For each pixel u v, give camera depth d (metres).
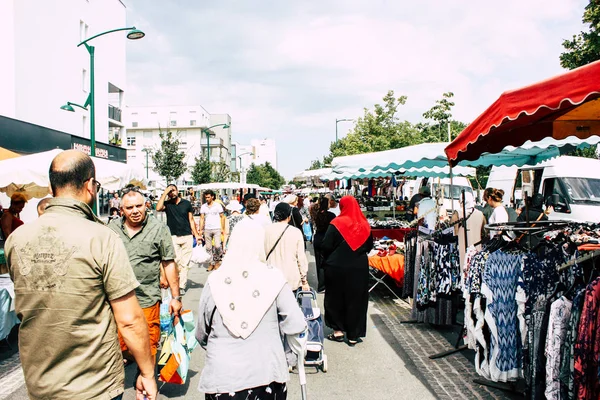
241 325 2.57
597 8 13.52
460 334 5.75
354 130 30.62
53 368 2.09
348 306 6.04
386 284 8.79
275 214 5.89
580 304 3.23
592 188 12.59
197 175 47.75
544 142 8.49
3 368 5.59
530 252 4.18
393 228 11.45
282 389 2.65
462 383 4.75
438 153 8.62
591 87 3.26
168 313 5.13
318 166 59.12
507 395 4.43
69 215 2.20
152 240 4.25
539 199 11.47
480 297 4.36
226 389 2.46
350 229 6.04
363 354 5.70
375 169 10.00
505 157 10.30
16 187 10.39
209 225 11.54
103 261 2.15
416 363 5.36
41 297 2.08
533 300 3.99
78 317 2.09
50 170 2.29
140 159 82.44
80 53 25.92
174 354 4.21
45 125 21.77
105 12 30.28
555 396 3.45
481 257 4.48
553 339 3.45
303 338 3.40
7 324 5.95
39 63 21.28
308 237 16.34
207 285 2.72
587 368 3.11
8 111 19.12
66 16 24.23
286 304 2.72
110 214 18.44
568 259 3.91
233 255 2.72
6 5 19.17
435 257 6.45
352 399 4.41
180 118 82.19
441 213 10.81
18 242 2.14
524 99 3.92
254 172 96.75
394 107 28.80
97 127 28.56
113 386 2.20
